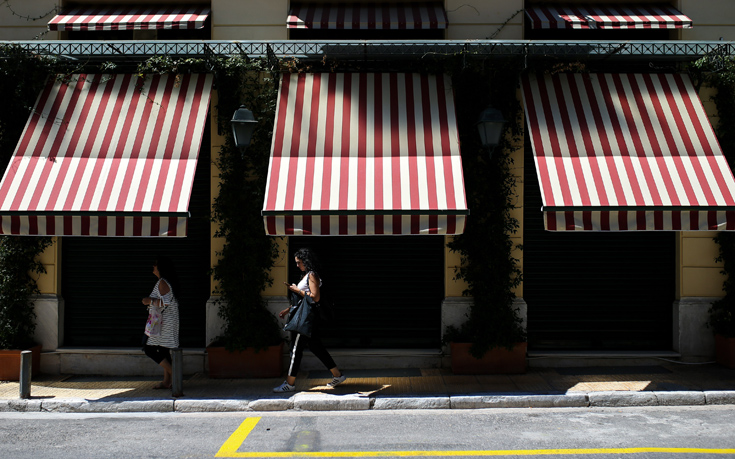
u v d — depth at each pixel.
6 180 7.34
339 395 7.00
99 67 8.15
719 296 8.54
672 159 7.52
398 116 7.87
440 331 8.62
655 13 8.73
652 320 8.74
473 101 8.30
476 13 8.82
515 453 5.05
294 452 5.15
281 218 7.01
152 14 8.68
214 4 8.81
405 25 8.37
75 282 8.68
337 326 8.68
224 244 8.41
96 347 8.58
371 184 7.27
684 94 8.07
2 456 5.09
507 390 7.18
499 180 8.22
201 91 8.05
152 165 7.48
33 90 8.17
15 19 8.81
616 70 8.36
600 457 4.92
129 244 8.69
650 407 6.73
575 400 6.83
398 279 8.69
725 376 7.73
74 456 5.09
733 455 4.95
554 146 7.60
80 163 7.50
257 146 8.30
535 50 7.97
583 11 8.81
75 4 9.00
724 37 8.83
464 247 8.29
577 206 7.06
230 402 6.78
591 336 8.70
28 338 8.38
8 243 8.26
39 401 6.81
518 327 8.21
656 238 8.76
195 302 8.66
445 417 6.35
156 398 6.93
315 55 8.22
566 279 8.70
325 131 7.75
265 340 8.07
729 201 7.13
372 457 5.00
